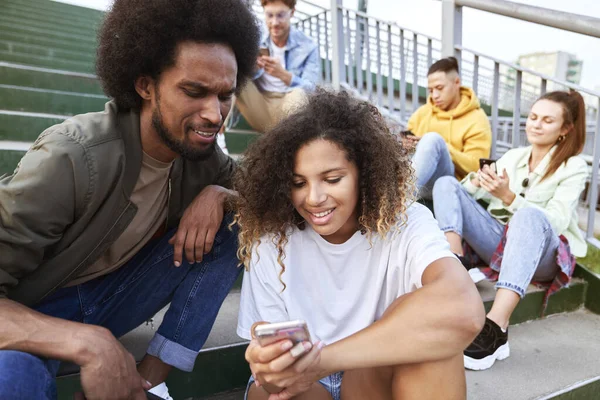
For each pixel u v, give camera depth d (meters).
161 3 0.86
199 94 0.93
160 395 1.09
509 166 2.02
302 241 1.05
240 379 1.32
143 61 0.91
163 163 1.04
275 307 1.04
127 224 0.99
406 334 0.83
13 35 3.18
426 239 0.95
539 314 1.91
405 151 1.03
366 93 3.62
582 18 1.91
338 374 1.05
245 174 1.03
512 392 1.33
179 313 1.11
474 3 2.39
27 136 2.14
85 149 0.87
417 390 0.86
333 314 1.04
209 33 0.91
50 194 0.82
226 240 1.15
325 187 0.94
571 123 1.82
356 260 1.03
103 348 0.79
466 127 2.35
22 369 0.72
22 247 0.82
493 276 1.89
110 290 1.10
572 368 1.49
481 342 1.44
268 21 2.77
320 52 4.10
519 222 1.59
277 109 2.63
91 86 2.71
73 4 4.00
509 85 5.95
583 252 1.87
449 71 2.37
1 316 0.78
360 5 3.48
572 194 1.81
